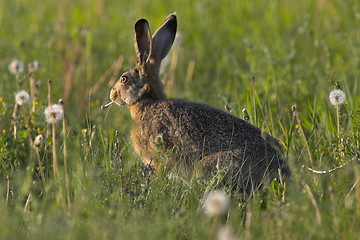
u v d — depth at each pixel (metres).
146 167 10.28
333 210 8.61
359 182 9.58
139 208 9.00
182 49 19.02
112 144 11.80
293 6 24.33
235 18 23.19
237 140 10.44
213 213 8.16
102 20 24.42
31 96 13.85
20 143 11.99
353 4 21.80
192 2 25.17
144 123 11.44
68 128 12.78
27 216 8.68
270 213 8.73
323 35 19.72
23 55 19.64
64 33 21.62
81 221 8.31
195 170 10.41
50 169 11.05
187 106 11.12
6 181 10.52
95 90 16.72
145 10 24.78
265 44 19.16
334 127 12.52
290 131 11.34
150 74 11.99
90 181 9.15
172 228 8.09
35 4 27.14
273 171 10.16
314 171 10.23
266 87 14.39
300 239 7.96
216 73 18.25
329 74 15.15
